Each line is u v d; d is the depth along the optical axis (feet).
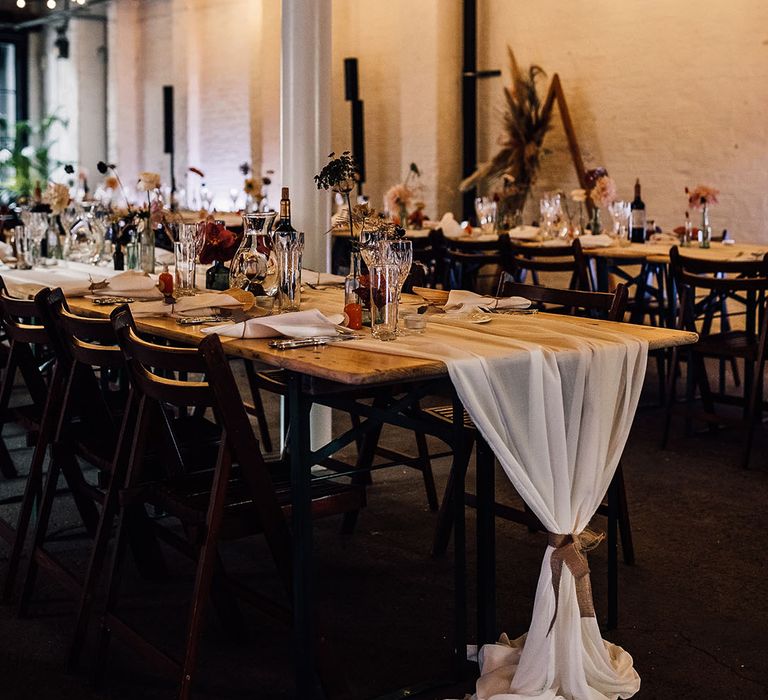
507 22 30.76
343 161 11.05
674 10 26.53
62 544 11.19
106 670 8.38
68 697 7.95
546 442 7.54
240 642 8.82
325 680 7.65
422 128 32.24
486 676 7.78
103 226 16.03
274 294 10.91
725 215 26.00
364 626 9.12
